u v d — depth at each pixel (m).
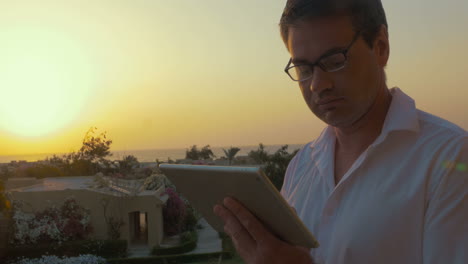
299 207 1.84
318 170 1.81
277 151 30.62
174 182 1.72
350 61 1.44
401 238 1.37
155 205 24.47
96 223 23.83
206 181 1.49
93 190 24.02
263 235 1.38
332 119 1.53
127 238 24.25
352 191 1.53
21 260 20.78
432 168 1.37
